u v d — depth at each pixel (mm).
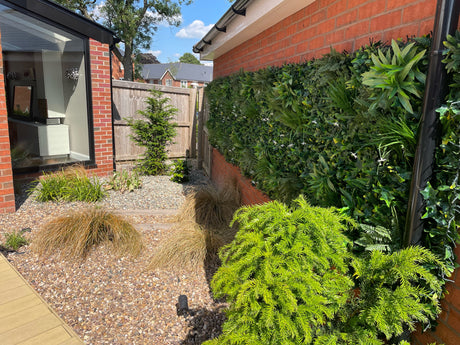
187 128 9711
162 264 3439
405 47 1616
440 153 1538
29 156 6254
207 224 4508
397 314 1443
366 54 1936
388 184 1819
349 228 2031
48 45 6387
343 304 1639
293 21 3301
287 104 2898
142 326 2611
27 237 3930
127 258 3584
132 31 19438
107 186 6039
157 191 6234
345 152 2145
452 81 1483
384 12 2014
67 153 7086
